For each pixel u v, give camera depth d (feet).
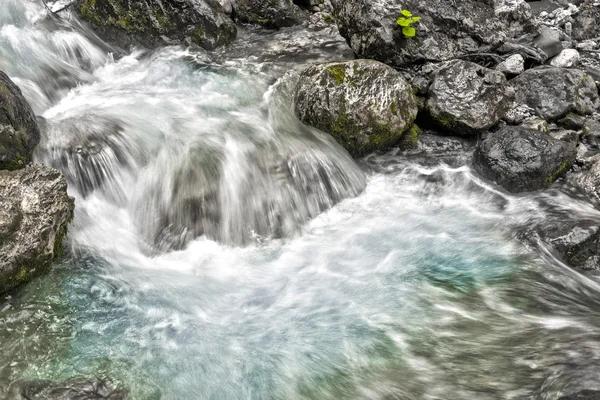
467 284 15.46
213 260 16.65
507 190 19.16
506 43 23.68
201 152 18.34
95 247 16.43
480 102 20.86
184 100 21.62
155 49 25.04
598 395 11.09
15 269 14.37
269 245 17.33
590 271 16.05
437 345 13.53
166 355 13.34
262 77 23.40
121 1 24.62
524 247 16.62
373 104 19.65
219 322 14.40
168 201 17.38
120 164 17.90
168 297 15.08
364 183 19.57
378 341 13.71
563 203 18.44
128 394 12.32
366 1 22.76
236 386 12.65
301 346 13.65
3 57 21.66
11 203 14.84
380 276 15.89
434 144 21.03
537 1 28.68
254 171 18.15
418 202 18.98
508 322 14.11
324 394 12.43
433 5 23.35
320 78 20.02
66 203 15.62
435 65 22.61
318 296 15.28
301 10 28.04
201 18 24.85
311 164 18.66
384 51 22.88
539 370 12.51
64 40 23.49
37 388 12.14
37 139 17.30
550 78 21.91
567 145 19.27
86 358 13.10
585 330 13.58
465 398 12.14
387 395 12.32
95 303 14.67
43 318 14.08
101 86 22.68
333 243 17.34
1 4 24.23
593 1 27.50
